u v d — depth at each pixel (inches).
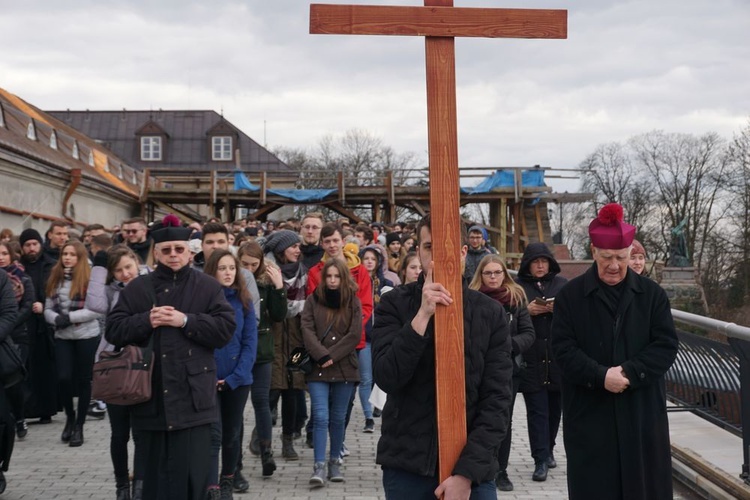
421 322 136.1
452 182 139.3
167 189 1189.1
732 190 1856.5
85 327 321.1
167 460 194.9
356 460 299.6
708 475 250.2
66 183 964.6
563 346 176.7
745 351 235.6
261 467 288.2
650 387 173.5
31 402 356.5
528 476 278.2
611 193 2284.7
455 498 132.3
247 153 2357.3
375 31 140.3
